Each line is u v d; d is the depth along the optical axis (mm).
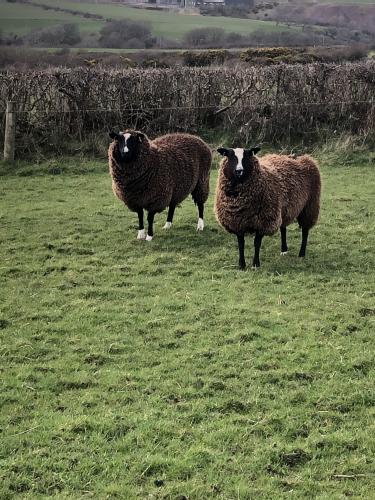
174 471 5441
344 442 5855
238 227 10336
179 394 6621
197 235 12547
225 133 20109
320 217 13930
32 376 6988
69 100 19062
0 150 18828
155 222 13469
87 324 8320
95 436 5887
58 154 18859
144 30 43844
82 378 6934
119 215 14008
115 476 5379
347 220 13773
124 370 7145
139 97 19562
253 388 6758
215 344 7766
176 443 5809
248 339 7902
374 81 20484
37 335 7965
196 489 5219
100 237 12367
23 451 5691
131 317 8539
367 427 6109
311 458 5664
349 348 7684
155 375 7012
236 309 8797
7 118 18047
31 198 15609
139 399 6543
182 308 8867
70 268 10555
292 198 10680
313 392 6684
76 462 5551
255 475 5426
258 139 20000
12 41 39438
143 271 10422
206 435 5922
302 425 6125
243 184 10008
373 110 20484
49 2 54469
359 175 18172
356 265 10875
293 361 7352
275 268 10633
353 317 8609
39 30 42406
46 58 30969
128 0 59938
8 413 6289
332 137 20266
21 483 5270
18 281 9922
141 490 5211
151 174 11625
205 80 20062
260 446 5789
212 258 11094
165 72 19828
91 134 19375
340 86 20469
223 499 5145
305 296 9367
